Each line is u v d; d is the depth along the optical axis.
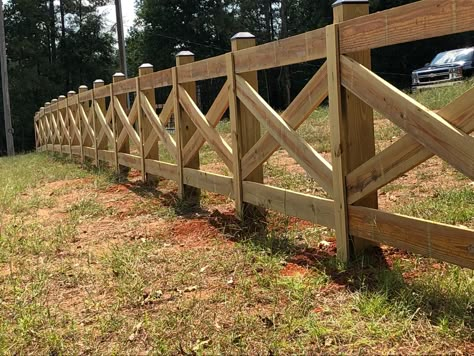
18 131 33.38
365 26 3.18
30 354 2.72
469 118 2.63
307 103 3.88
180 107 6.15
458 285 2.88
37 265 4.12
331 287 3.18
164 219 5.41
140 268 3.81
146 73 7.43
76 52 37.03
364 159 3.55
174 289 3.41
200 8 35.94
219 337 2.68
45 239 4.88
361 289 3.07
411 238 3.06
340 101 3.48
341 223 3.58
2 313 3.22
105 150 9.81
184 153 6.10
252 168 4.68
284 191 4.26
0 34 23.20
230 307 3.04
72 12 37.53
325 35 3.55
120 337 2.81
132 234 4.91
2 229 5.34
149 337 2.78
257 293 3.19
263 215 4.90
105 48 38.19
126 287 3.44
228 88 4.95
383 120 10.13
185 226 5.01
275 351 2.49
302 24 35.91
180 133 6.14
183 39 36.12
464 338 2.44
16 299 3.42
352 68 3.33
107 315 3.08
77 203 6.48
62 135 13.66
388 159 3.15
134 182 7.89
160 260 3.99
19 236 5.00
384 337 2.51
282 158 7.88
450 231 2.82
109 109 9.22
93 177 8.86
